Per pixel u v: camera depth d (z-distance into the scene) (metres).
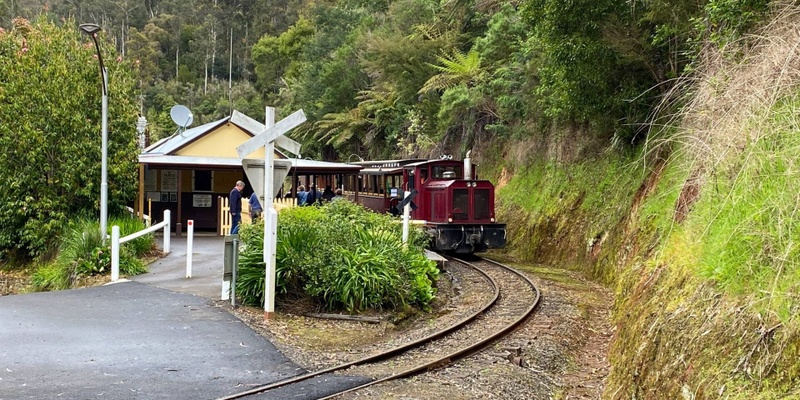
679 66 14.93
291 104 44.94
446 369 7.83
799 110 5.58
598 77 15.64
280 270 10.86
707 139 6.79
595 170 19.19
